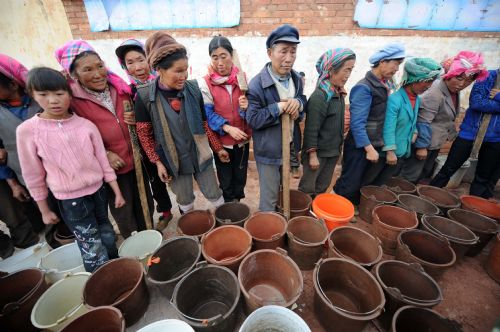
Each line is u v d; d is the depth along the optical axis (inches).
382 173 103.0
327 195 89.4
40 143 53.1
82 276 61.7
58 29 139.4
